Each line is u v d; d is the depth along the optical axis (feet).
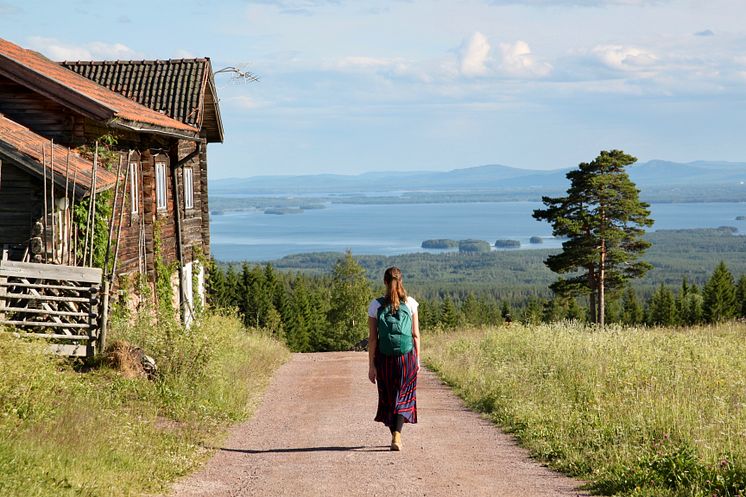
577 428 33.86
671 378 45.88
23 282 45.93
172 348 45.93
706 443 28.30
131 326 52.80
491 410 42.88
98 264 58.23
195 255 91.97
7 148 50.26
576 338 68.08
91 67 92.53
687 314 295.69
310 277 487.61
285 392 55.36
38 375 31.01
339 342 296.51
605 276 180.96
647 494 23.24
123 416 33.86
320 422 40.93
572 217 179.52
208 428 37.47
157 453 30.01
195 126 87.25
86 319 46.55
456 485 25.82
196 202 93.71
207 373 46.01
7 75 58.13
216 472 28.81
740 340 74.49
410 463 29.45
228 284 291.79
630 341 66.28
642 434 31.17
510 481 26.53
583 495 24.40
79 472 24.04
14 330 38.63
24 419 28.14
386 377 30.89
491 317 447.01
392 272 30.58
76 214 55.93
